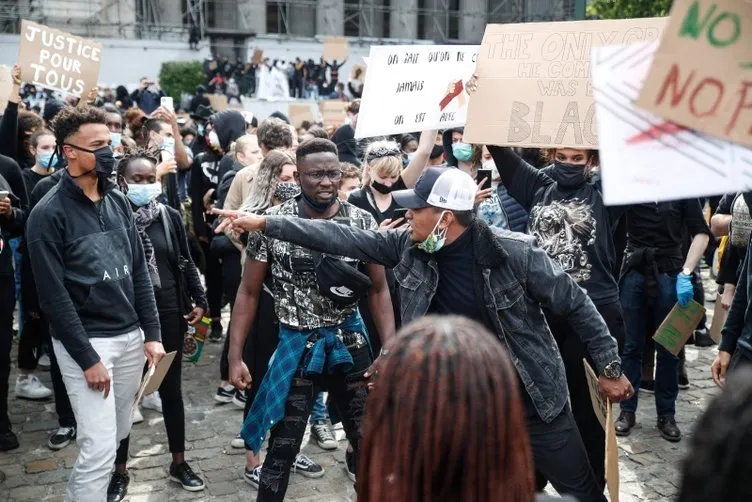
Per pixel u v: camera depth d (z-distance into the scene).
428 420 1.19
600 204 3.57
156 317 3.55
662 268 4.61
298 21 33.75
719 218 4.62
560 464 2.86
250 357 3.94
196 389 5.70
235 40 29.84
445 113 3.81
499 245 2.76
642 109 1.54
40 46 5.23
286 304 3.30
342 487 4.18
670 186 1.57
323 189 3.33
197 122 9.43
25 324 5.35
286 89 26.20
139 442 4.75
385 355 1.30
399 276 2.93
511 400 1.22
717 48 1.53
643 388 5.59
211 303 6.77
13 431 4.89
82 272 3.21
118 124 5.86
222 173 6.03
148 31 27.92
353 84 20.84
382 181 4.39
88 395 3.19
